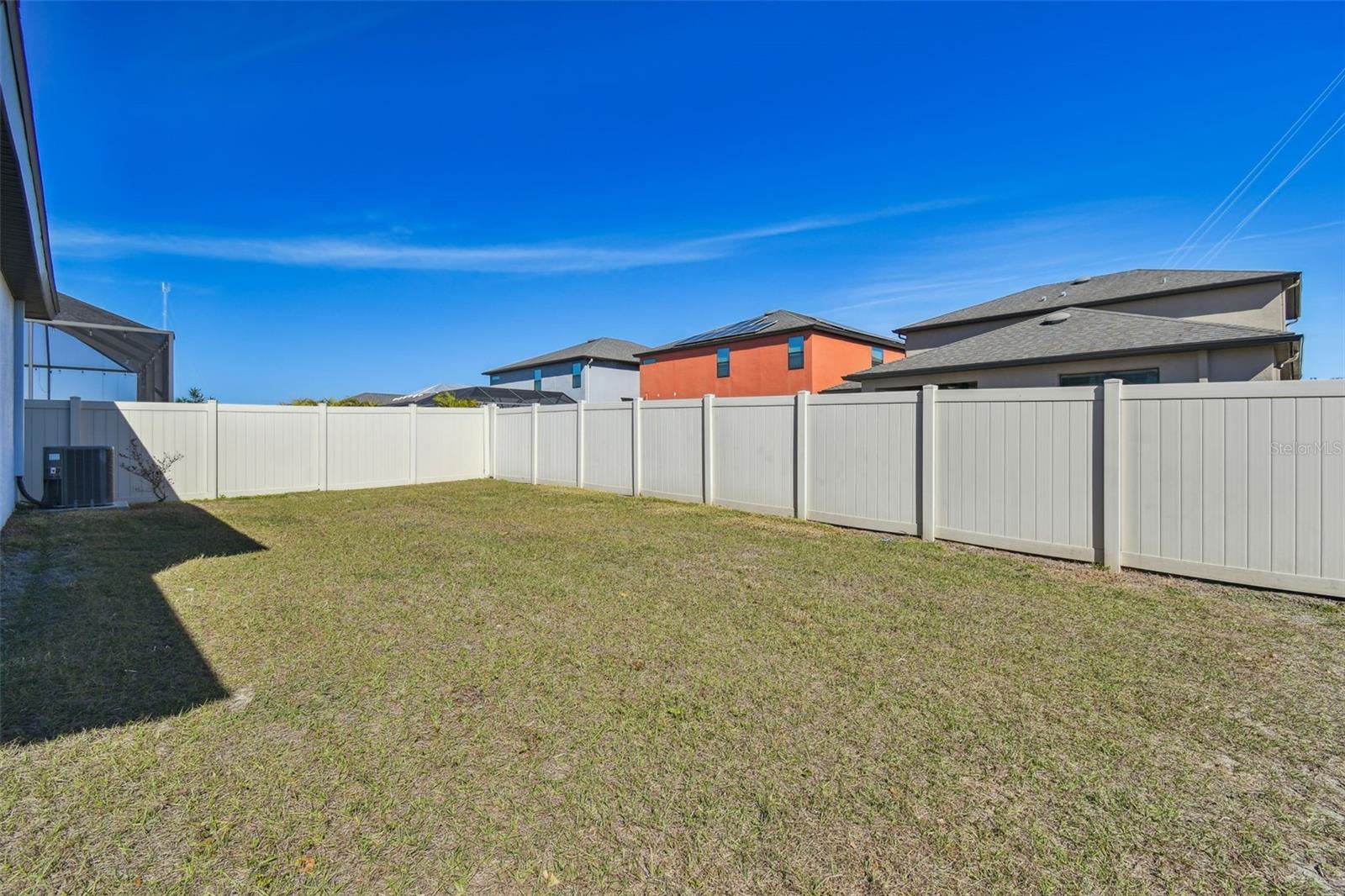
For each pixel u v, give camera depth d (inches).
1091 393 239.6
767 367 1011.3
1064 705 119.4
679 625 167.0
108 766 94.3
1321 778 95.2
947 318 899.4
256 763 95.9
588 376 1373.0
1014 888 70.9
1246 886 71.6
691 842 78.3
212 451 470.3
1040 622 170.4
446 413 599.2
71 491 387.5
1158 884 71.8
